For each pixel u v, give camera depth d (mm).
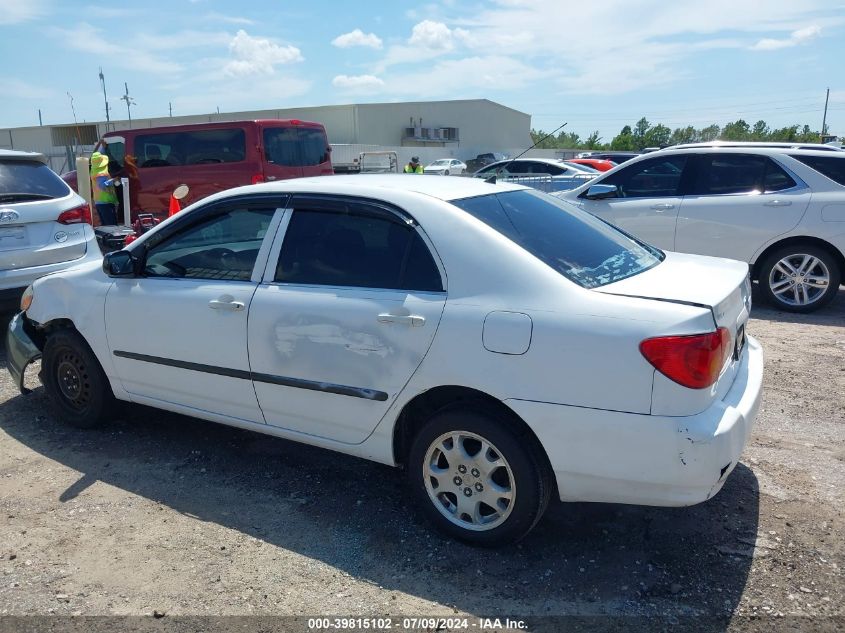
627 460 2818
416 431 3453
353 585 3020
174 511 3645
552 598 2910
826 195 7141
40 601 2936
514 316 2969
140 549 3301
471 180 3947
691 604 2852
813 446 4184
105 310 4258
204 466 4164
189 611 2865
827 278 7281
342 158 37625
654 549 3225
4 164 6480
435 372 3117
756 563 3092
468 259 3143
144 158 11711
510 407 2982
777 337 6551
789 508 3506
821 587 2920
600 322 2834
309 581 3051
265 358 3615
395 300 3246
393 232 3367
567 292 2963
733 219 7551
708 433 2727
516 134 58688
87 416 4609
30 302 4754
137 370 4215
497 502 3150
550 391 2900
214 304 3746
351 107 46031
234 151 11164
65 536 3414
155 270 4164
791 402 4879
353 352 3328
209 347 3816
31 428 4746
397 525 3482
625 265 3395
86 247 6852
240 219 3848
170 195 11594
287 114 48344
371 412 3354
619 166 8398
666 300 2873
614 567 3104
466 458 3188
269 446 4438
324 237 3559
